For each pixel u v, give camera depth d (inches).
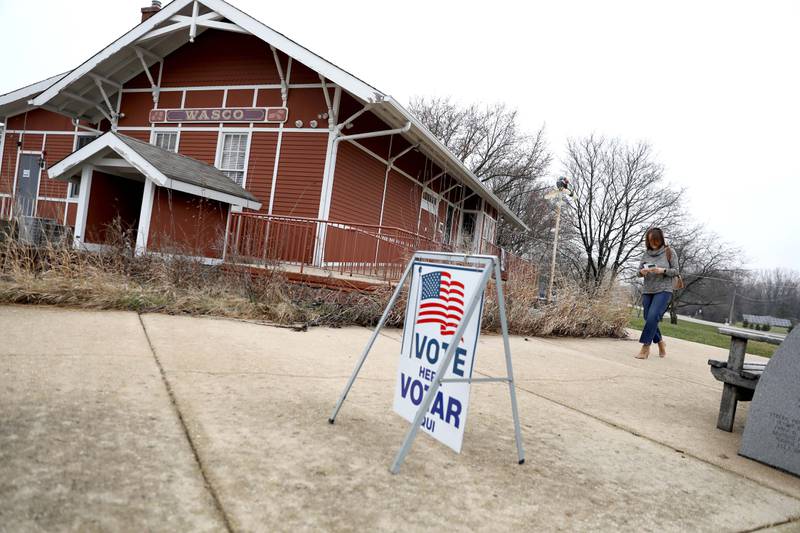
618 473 114.3
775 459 127.4
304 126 521.3
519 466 111.7
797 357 125.8
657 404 186.1
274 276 307.9
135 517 72.8
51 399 115.2
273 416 123.2
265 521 76.1
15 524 67.0
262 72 548.7
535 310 377.4
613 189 1565.0
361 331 273.9
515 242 1433.3
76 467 85.0
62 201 659.4
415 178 714.2
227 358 175.6
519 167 1550.2
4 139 710.5
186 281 301.6
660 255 295.3
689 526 92.3
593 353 302.8
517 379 202.2
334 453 105.5
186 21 522.3
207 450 98.9
